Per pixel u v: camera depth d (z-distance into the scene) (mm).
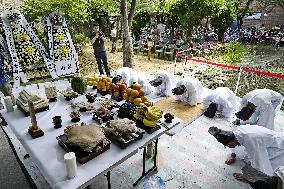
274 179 3088
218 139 3824
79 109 4410
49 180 2859
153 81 6551
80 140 3145
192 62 12102
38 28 11016
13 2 11766
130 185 4109
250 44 17484
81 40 12367
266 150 3643
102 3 12336
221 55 13242
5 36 6941
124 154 3285
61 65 7844
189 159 4727
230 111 5996
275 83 8852
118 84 4809
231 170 4453
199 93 6344
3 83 6477
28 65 7301
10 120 4086
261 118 4707
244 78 9469
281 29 19438
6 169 4590
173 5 13422
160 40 14359
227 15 16250
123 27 10336
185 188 4039
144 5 15281
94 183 4125
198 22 13391
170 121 4105
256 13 21266
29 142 3498
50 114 4262
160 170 4434
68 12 10594
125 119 3654
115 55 13375
